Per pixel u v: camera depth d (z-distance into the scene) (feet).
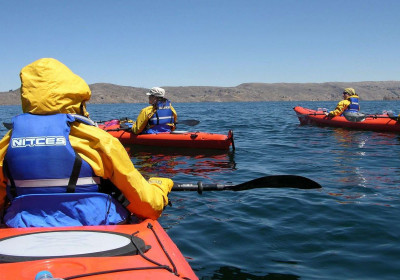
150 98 30.53
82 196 7.30
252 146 31.94
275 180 10.55
